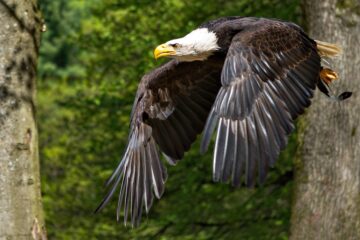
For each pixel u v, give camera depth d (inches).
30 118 398.9
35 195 397.7
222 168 271.0
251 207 760.3
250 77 295.7
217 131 279.7
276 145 275.7
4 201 390.6
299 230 592.7
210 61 350.0
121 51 786.2
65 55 1090.7
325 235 581.3
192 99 359.3
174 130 356.8
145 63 761.6
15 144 393.1
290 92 297.4
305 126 593.3
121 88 775.7
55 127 841.5
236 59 299.3
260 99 290.2
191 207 763.4
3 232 390.0
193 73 358.0
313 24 585.9
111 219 778.2
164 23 772.0
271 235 764.0
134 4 776.3
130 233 772.6
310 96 298.8
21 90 396.5
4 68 394.3
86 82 799.1
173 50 347.9
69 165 802.8
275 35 308.0
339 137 578.9
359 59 569.6
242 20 345.1
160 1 772.0
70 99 796.6
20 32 398.3
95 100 770.2
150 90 357.7
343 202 578.6
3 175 391.2
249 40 304.0
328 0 578.9
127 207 338.3
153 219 765.3
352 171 577.0
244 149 274.2
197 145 743.1
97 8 791.1
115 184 339.3
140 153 349.7
